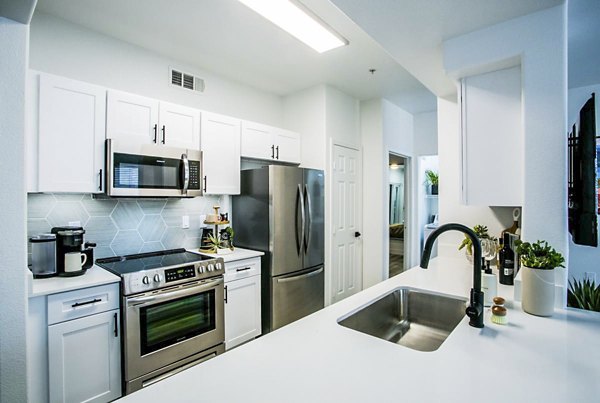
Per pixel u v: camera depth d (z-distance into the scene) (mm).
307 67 3062
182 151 2467
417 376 862
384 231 4086
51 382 1655
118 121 2195
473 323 1190
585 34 1989
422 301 1672
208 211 3076
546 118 1446
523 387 805
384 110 4117
